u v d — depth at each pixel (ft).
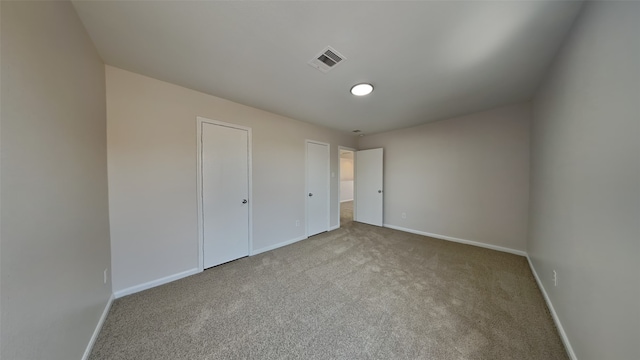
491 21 4.29
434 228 12.26
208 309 5.67
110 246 6.02
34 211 2.83
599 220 3.43
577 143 4.25
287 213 11.13
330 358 4.16
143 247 6.64
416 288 6.72
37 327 2.79
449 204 11.64
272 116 10.32
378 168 14.76
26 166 2.70
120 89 6.19
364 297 6.24
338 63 5.85
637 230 2.58
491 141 10.14
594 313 3.48
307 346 4.46
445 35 4.71
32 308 2.71
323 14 4.08
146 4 3.85
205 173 8.04
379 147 14.94
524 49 5.24
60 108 3.55
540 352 4.29
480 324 5.08
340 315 5.44
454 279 7.28
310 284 7.00
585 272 3.83
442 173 11.87
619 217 2.93
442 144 11.84
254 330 4.91
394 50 5.26
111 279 6.00
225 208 8.64
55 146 3.37
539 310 5.59
